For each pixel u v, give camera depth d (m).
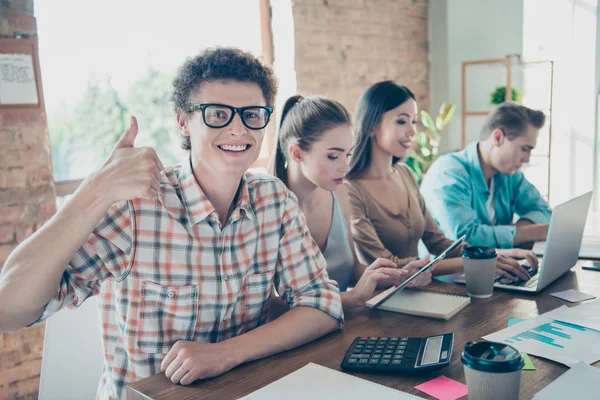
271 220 1.40
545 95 5.23
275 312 1.50
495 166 2.46
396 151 2.06
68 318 1.45
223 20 3.72
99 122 3.19
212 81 1.23
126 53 3.28
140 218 1.24
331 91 4.25
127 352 1.27
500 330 1.29
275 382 1.07
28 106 2.58
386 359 1.12
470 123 5.33
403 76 4.88
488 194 2.52
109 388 1.31
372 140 2.09
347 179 2.09
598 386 1.00
